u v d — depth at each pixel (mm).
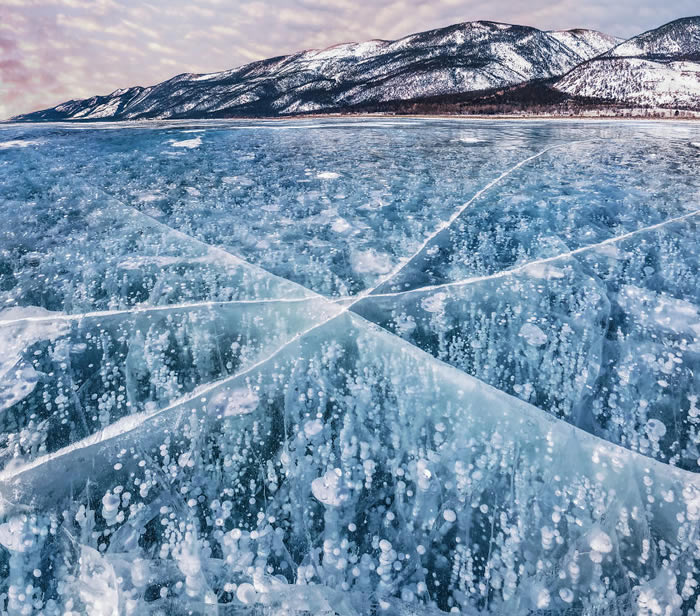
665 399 1037
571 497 847
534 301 1373
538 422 985
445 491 869
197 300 1394
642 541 778
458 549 785
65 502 851
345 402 1046
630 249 1647
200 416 1021
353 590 735
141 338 1245
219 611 705
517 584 737
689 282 1448
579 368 1124
